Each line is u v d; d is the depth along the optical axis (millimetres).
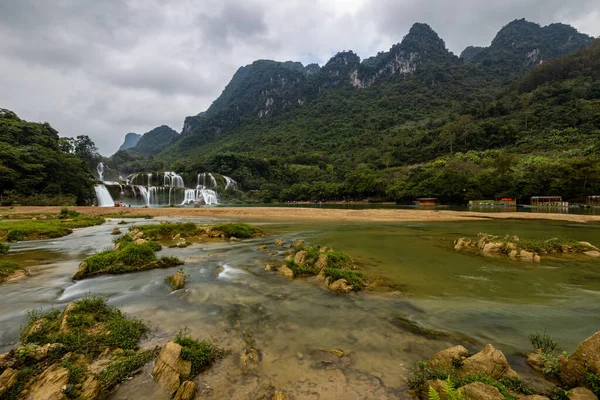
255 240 18156
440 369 4398
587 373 3891
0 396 3771
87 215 35312
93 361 4742
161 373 4324
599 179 51750
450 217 34156
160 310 6969
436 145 112000
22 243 17312
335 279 9086
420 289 8539
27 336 5312
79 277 9758
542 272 10359
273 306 7234
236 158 120750
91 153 102625
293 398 3859
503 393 3637
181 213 40969
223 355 4930
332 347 5199
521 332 5816
